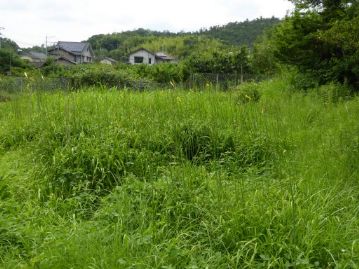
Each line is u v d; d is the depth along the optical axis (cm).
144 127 594
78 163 477
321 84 1195
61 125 594
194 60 3006
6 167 521
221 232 326
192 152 573
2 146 658
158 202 384
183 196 386
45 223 366
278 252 294
